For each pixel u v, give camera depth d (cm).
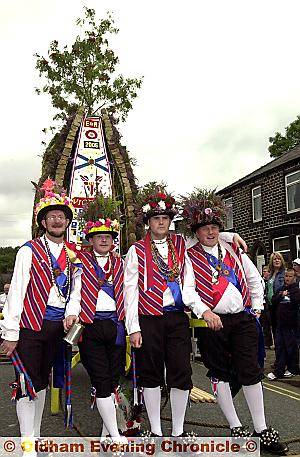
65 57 1057
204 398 550
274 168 1833
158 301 377
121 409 409
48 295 356
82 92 1062
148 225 409
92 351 375
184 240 414
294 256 1720
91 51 1062
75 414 506
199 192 425
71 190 615
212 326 369
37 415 364
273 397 582
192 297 384
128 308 379
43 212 372
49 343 356
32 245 364
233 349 396
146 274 385
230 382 407
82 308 375
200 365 824
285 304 698
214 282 398
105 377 370
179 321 384
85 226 404
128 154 664
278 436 376
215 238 411
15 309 345
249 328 397
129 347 424
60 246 377
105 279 387
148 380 378
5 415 502
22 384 340
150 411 380
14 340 342
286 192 1786
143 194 417
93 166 626
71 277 369
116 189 634
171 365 378
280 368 694
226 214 421
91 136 632
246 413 505
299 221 1712
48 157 652
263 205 1923
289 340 698
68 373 375
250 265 420
